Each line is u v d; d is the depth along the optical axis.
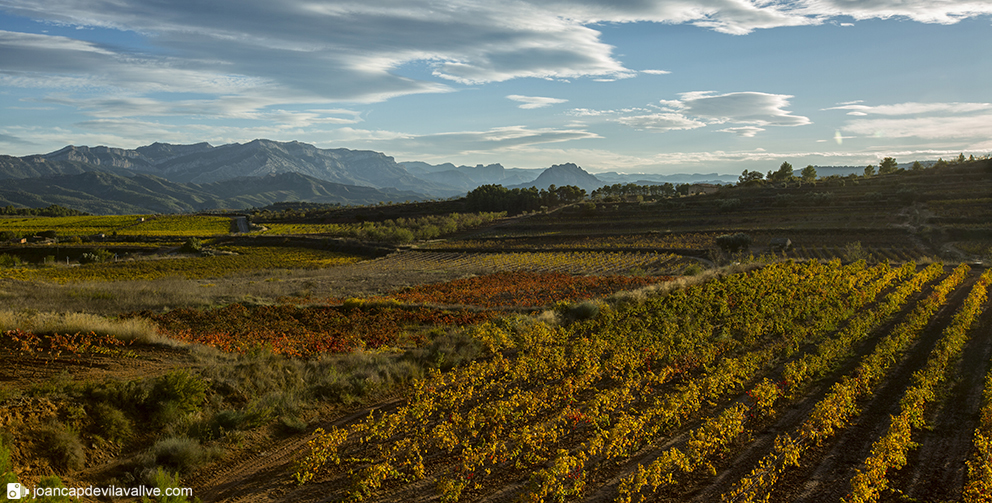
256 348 20.89
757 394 17.66
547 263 79.31
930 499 12.65
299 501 11.57
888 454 13.55
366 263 83.81
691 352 24.88
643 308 33.88
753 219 130.50
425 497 11.92
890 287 49.88
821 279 46.59
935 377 20.52
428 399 16.64
